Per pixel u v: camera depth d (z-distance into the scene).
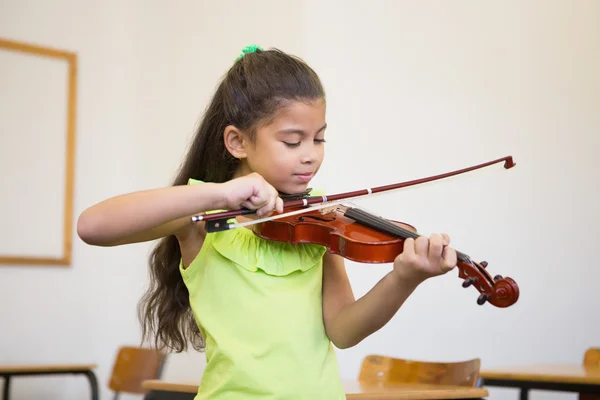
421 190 7.60
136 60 9.10
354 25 7.53
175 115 8.59
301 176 2.91
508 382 5.22
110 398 8.51
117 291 8.72
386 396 3.96
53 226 8.42
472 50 8.05
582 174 8.44
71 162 8.58
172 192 2.53
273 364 2.75
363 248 2.78
